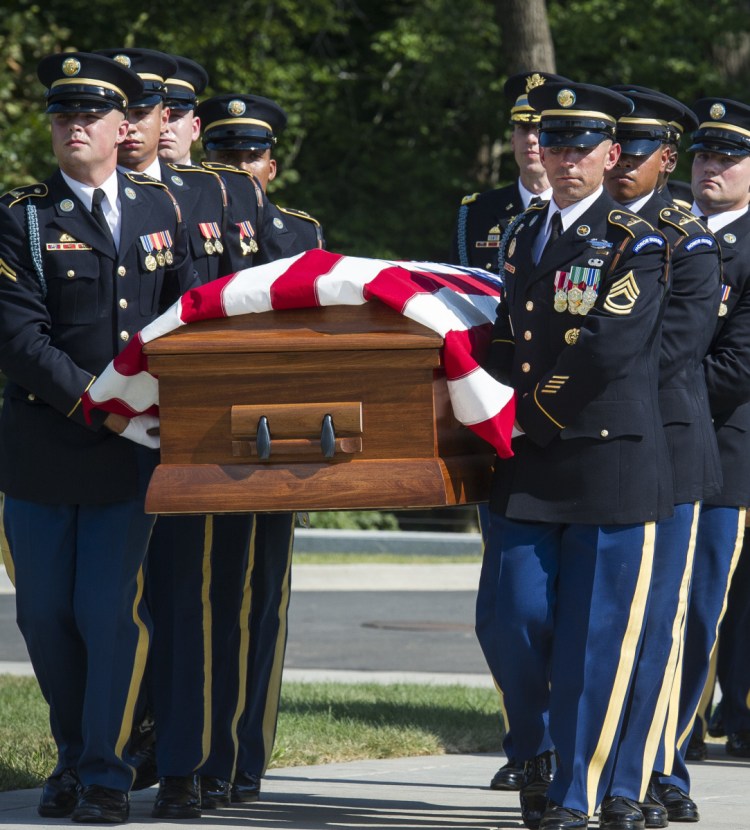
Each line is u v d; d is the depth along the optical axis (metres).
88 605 13.55
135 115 14.89
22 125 56.03
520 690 13.22
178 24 62.19
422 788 16.03
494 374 13.29
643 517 12.85
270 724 15.44
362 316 12.49
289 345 12.38
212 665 14.73
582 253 12.87
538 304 12.99
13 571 14.08
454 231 18.12
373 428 12.35
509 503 12.95
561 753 12.90
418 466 12.26
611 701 12.94
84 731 13.62
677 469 14.21
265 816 14.21
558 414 12.64
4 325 13.41
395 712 21.20
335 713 21.05
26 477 13.70
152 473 13.55
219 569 14.73
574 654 12.87
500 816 14.29
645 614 13.30
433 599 40.41
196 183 15.17
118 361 12.85
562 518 12.85
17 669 27.11
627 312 12.59
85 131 13.59
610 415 12.84
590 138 12.90
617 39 64.88
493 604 14.97
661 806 14.09
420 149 66.81
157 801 14.12
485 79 64.06
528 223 13.39
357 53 67.06
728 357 16.25
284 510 12.40
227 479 12.47
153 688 14.49
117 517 13.59
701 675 16.58
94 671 13.57
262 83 62.12
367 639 32.41
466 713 21.39
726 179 17.00
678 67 62.88
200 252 14.83
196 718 14.21
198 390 12.59
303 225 16.42
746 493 16.86
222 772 14.77
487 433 12.49
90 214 13.70
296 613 37.00
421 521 59.69
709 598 16.70
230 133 17.42
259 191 15.65
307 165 65.75
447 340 12.26
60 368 13.27
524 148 17.45
